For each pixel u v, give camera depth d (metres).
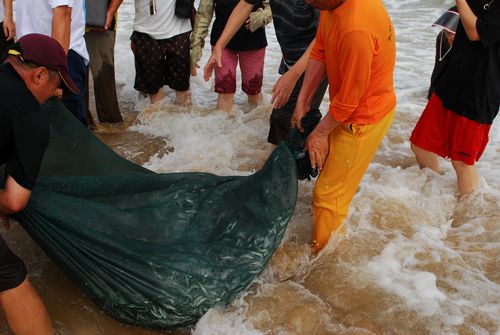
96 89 5.24
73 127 3.41
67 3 3.82
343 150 3.11
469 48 3.63
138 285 2.70
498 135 5.18
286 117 4.31
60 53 2.55
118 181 3.13
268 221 3.01
